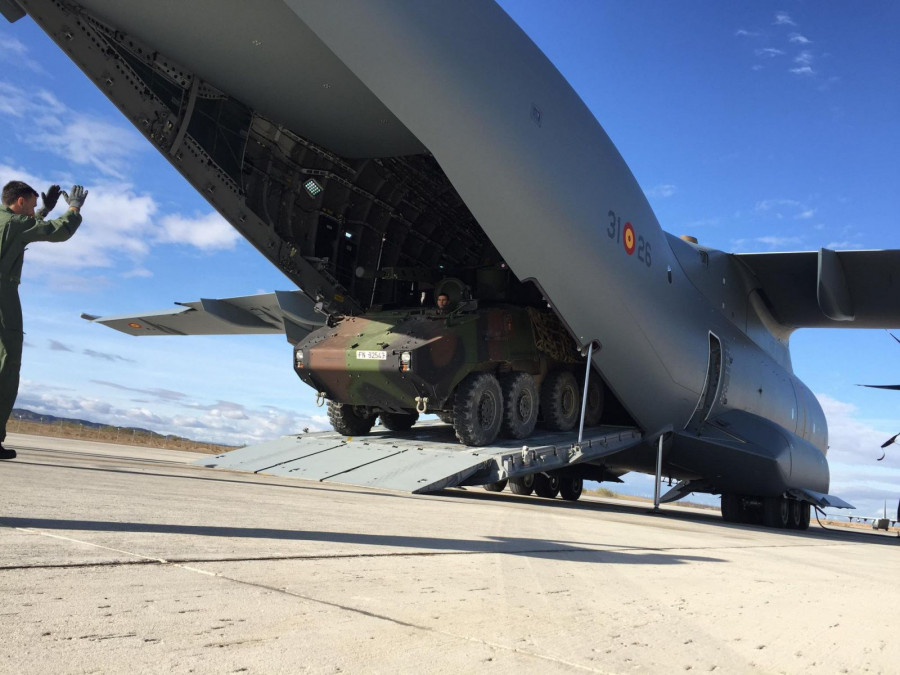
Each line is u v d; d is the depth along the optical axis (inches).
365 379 386.3
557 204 352.5
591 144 384.5
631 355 419.8
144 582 72.2
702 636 72.1
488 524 190.2
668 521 359.3
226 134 382.0
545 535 173.6
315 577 83.8
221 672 46.5
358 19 280.8
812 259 534.6
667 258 455.8
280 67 342.6
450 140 317.4
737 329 557.9
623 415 518.6
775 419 615.5
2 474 194.9
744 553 189.0
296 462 374.0
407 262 505.7
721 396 513.7
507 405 409.7
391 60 293.3
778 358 657.0
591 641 64.8
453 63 308.5
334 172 435.5
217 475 310.8
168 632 55.1
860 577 155.9
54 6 301.1
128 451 668.1
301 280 432.8
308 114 382.6
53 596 63.4
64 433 1143.0
